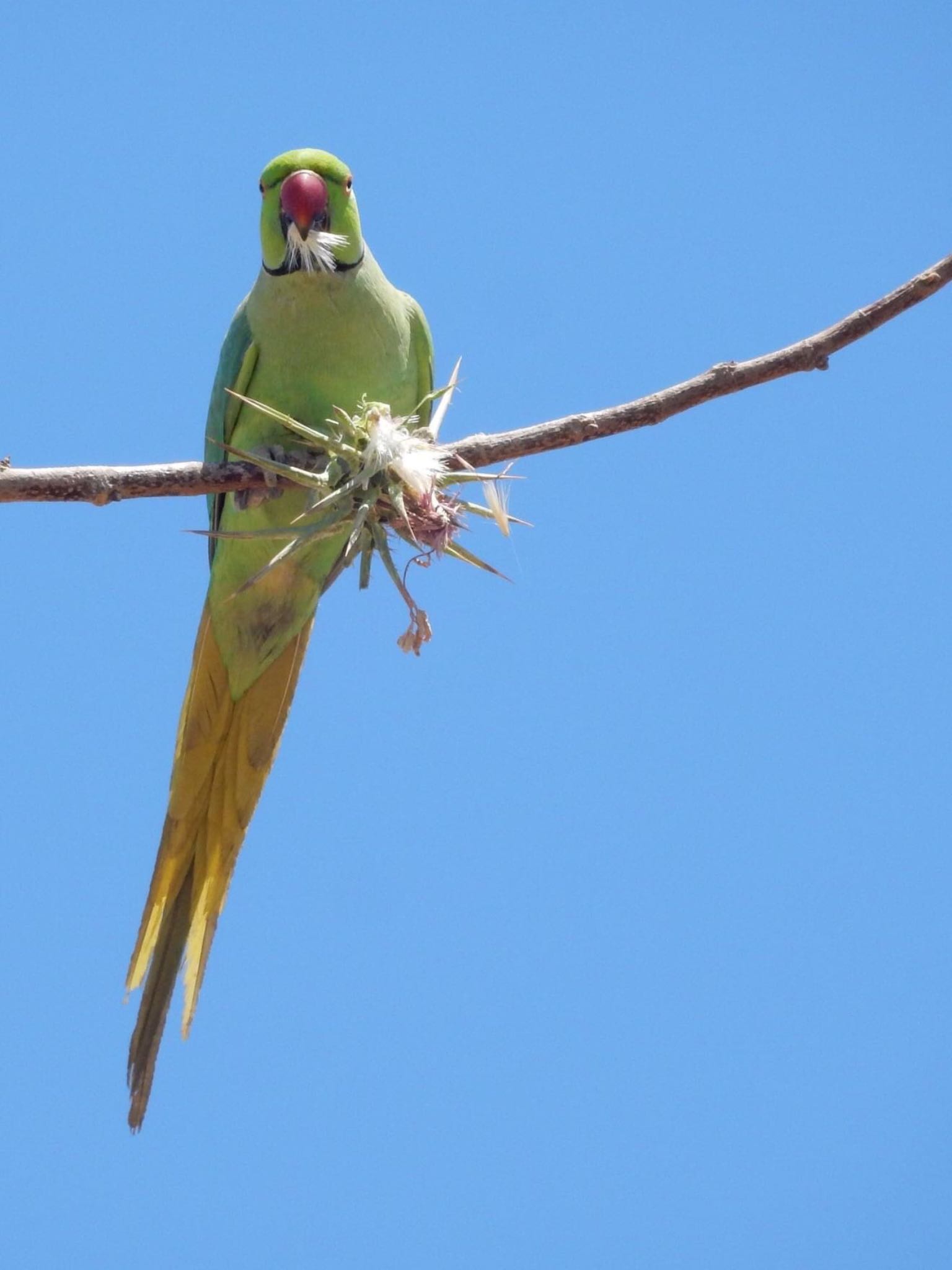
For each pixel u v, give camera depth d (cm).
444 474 799
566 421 827
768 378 823
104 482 781
